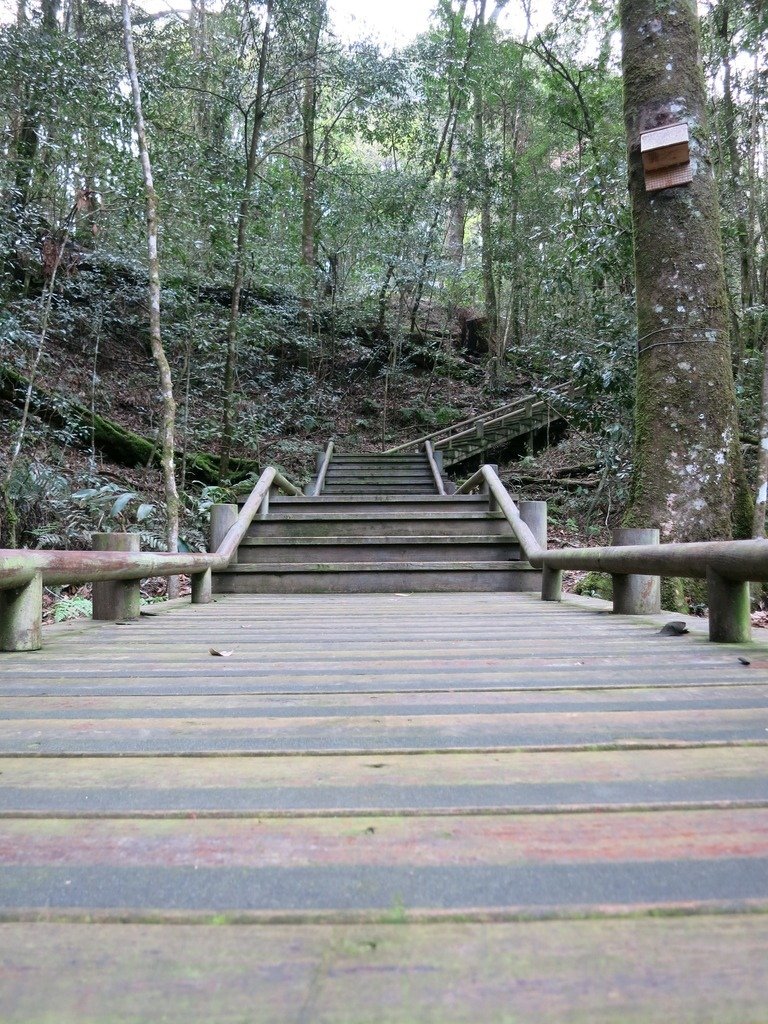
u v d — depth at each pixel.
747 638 2.39
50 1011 0.56
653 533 3.14
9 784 1.08
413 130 13.62
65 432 7.70
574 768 1.14
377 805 0.99
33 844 0.87
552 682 1.76
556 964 0.62
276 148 12.92
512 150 15.46
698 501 4.40
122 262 8.86
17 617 2.32
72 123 7.05
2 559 2.09
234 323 9.47
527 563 4.73
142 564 3.02
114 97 7.04
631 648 2.27
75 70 6.86
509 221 15.06
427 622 3.04
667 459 4.49
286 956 0.63
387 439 13.52
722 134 9.92
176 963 0.62
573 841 0.87
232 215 8.71
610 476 7.45
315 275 12.75
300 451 11.24
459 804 0.99
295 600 4.21
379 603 3.97
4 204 7.02
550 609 3.55
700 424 4.46
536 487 9.96
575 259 6.49
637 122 4.75
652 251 4.64
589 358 6.15
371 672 1.92
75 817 0.96
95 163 7.23
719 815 0.95
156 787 1.07
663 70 4.67
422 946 0.65
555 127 14.02
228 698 1.64
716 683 1.74
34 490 6.44
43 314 7.58
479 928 0.68
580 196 6.52
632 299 6.17
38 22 7.81
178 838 0.89
